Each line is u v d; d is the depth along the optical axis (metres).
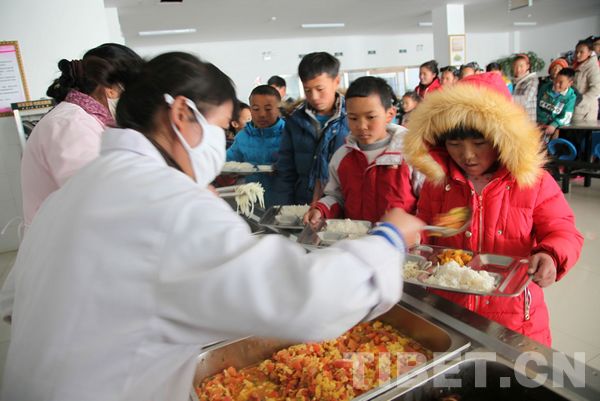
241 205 1.80
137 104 0.56
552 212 1.06
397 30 9.99
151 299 0.44
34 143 1.18
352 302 0.46
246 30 8.20
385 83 1.44
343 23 8.45
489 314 1.11
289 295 0.43
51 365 0.45
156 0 5.37
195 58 0.58
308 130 1.93
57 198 0.54
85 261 0.45
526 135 0.95
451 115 0.99
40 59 3.75
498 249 1.11
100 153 0.56
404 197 1.41
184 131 0.56
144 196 0.46
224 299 0.43
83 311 0.44
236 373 0.93
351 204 1.56
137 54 1.21
